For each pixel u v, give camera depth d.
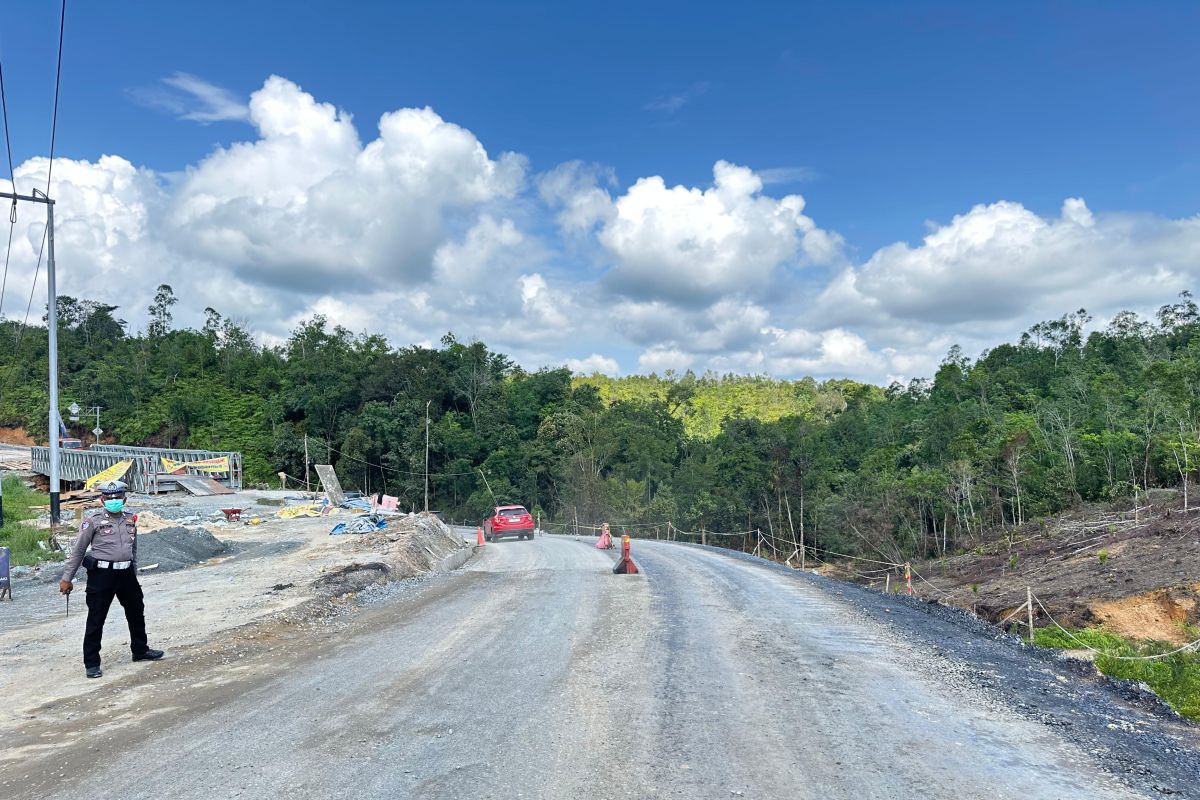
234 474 47.53
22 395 84.50
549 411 82.88
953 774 4.68
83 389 83.31
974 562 24.66
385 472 71.38
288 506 35.31
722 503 63.19
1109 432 32.03
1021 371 65.69
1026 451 35.34
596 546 25.92
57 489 23.02
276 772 4.62
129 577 7.42
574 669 7.25
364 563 14.75
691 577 15.32
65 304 100.44
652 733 5.38
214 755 4.93
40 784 4.46
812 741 5.26
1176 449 26.88
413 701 6.14
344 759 4.84
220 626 9.38
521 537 31.81
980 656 8.45
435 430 68.62
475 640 8.61
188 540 18.33
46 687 6.69
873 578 30.05
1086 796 4.37
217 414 83.88
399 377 76.81
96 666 7.08
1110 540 19.84
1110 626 13.16
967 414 49.56
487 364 81.88
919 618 11.10
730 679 6.94
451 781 4.48
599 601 11.73
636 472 70.31
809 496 57.91
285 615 9.90
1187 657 8.69
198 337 99.38
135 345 96.88
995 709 6.22
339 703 6.10
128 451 49.53
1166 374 30.84
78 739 5.28
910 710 6.09
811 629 9.62
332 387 78.31
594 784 4.45
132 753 4.97
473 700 6.18
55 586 13.91
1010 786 4.50
